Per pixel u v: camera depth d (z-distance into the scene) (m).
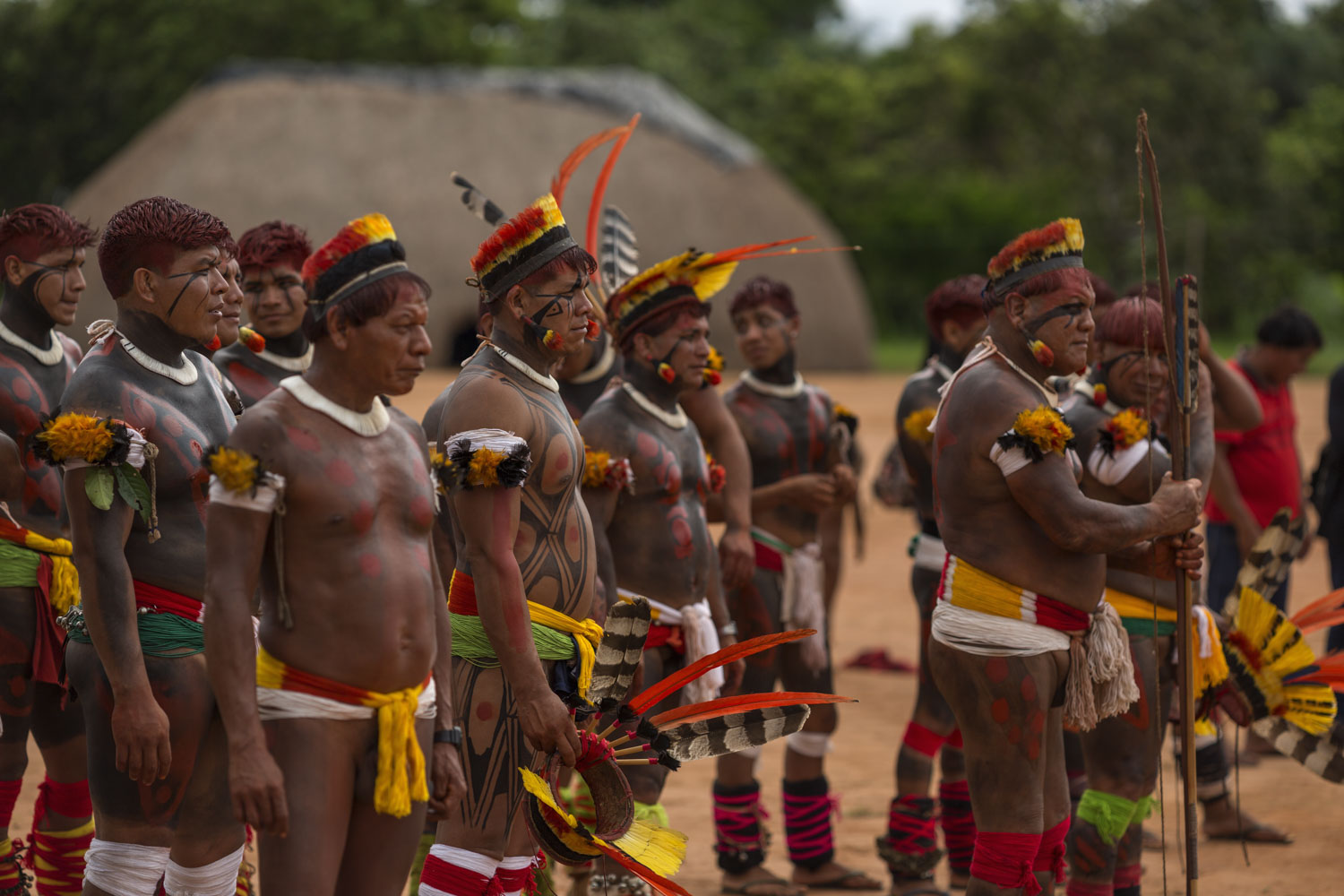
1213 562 11.95
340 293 5.16
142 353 6.20
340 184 56.06
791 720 6.58
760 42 126.19
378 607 5.20
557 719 5.98
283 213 55.34
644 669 7.91
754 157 60.88
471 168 57.28
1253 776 11.59
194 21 69.31
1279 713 8.09
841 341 61.97
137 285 6.15
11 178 68.75
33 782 10.98
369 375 5.21
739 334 9.63
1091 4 81.94
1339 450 11.63
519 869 6.58
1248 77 81.50
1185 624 6.83
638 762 6.31
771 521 9.38
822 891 9.21
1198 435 7.83
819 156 90.44
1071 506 6.45
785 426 9.55
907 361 70.81
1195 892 6.73
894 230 84.88
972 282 9.35
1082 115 79.69
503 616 5.92
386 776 5.19
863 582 20.64
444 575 7.07
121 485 5.83
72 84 68.94
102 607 5.81
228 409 6.56
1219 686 7.96
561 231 6.29
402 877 5.42
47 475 7.29
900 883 8.92
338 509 5.13
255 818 4.94
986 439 6.66
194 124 56.56
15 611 7.13
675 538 7.95
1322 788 11.20
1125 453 7.37
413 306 5.19
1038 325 6.70
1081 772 9.06
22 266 7.23
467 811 6.36
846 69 100.44
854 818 10.52
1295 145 84.25
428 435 6.91
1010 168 87.94
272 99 57.03
